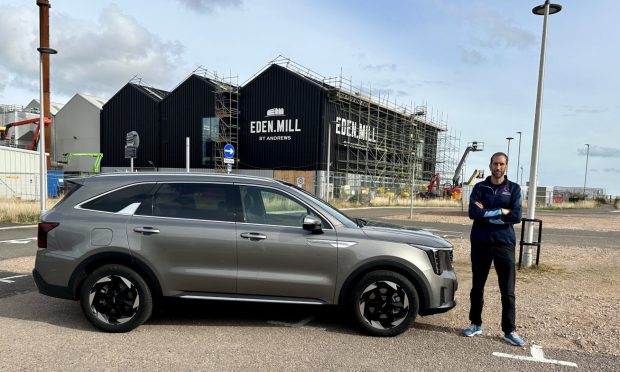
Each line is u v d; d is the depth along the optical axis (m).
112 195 5.35
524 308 6.38
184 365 4.27
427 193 50.12
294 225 5.18
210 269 5.07
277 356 4.51
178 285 5.09
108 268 5.09
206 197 5.29
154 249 5.07
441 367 4.33
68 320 5.53
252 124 41.03
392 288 5.04
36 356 4.43
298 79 38.78
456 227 18.69
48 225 5.25
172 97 44.56
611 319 5.89
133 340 4.90
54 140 52.47
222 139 40.69
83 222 5.20
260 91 40.59
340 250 5.04
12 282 7.37
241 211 5.21
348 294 5.13
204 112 42.81
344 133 40.53
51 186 31.20
